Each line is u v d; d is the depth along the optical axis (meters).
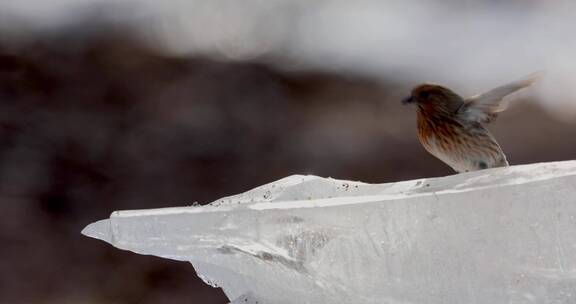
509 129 22.16
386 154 19.52
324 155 19.27
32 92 19.81
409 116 22.14
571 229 4.36
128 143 18.47
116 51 22.95
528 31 31.08
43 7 25.38
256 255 4.72
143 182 17.30
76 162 17.56
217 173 18.08
